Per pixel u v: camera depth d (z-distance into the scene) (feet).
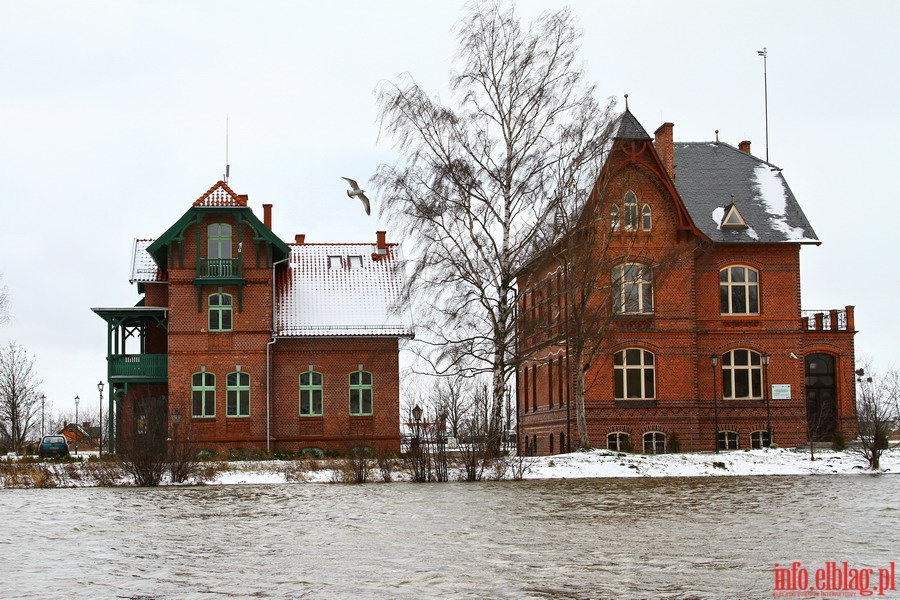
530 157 133.69
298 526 69.10
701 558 52.80
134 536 64.64
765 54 186.60
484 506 81.97
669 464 125.80
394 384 171.01
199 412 164.35
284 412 168.76
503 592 44.04
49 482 114.83
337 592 44.42
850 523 67.92
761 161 177.17
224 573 49.65
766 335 164.86
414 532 65.05
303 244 186.91
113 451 167.02
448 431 124.06
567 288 134.21
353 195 132.46
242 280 164.66
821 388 172.86
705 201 169.58
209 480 118.52
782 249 166.09
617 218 139.54
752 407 162.50
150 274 173.17
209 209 163.53
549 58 133.69
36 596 44.14
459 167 132.67
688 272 159.43
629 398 157.99
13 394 242.17
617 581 46.34
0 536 65.46
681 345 158.71
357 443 168.45
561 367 168.04
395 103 133.08
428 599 42.63
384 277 180.04
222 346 165.37
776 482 107.86
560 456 131.13
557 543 59.00
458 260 135.54
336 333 169.37
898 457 133.18
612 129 132.77
